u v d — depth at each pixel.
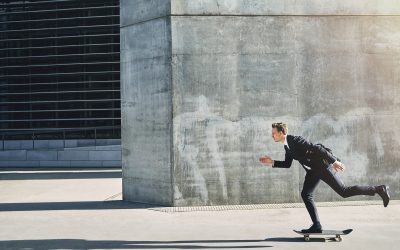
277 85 8.87
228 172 8.74
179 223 7.17
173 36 8.68
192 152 8.69
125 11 9.42
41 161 19.02
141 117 9.16
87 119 21.41
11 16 22.50
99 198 10.04
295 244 5.79
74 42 22.16
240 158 8.77
